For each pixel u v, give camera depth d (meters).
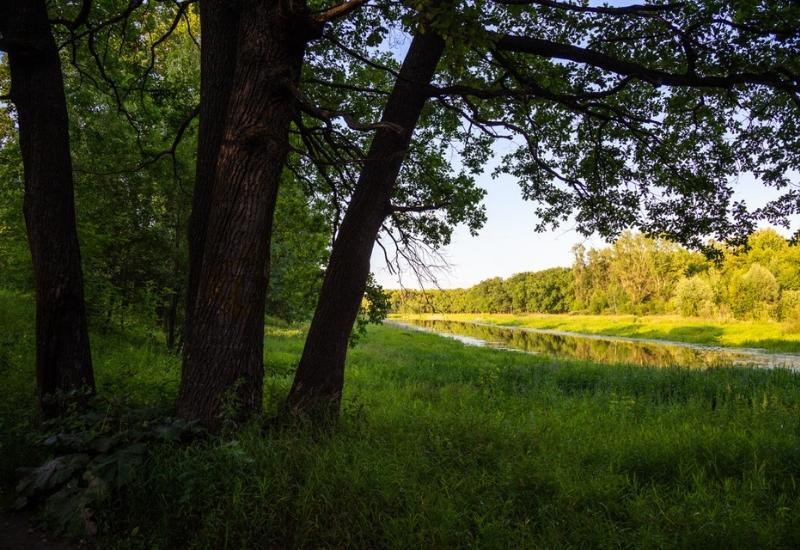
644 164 7.92
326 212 9.89
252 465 3.91
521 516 3.91
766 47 5.78
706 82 5.51
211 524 3.29
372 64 5.61
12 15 5.00
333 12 4.66
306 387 5.68
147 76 9.38
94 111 12.35
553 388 11.94
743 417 7.36
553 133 8.56
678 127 7.76
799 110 6.41
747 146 7.35
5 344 8.20
